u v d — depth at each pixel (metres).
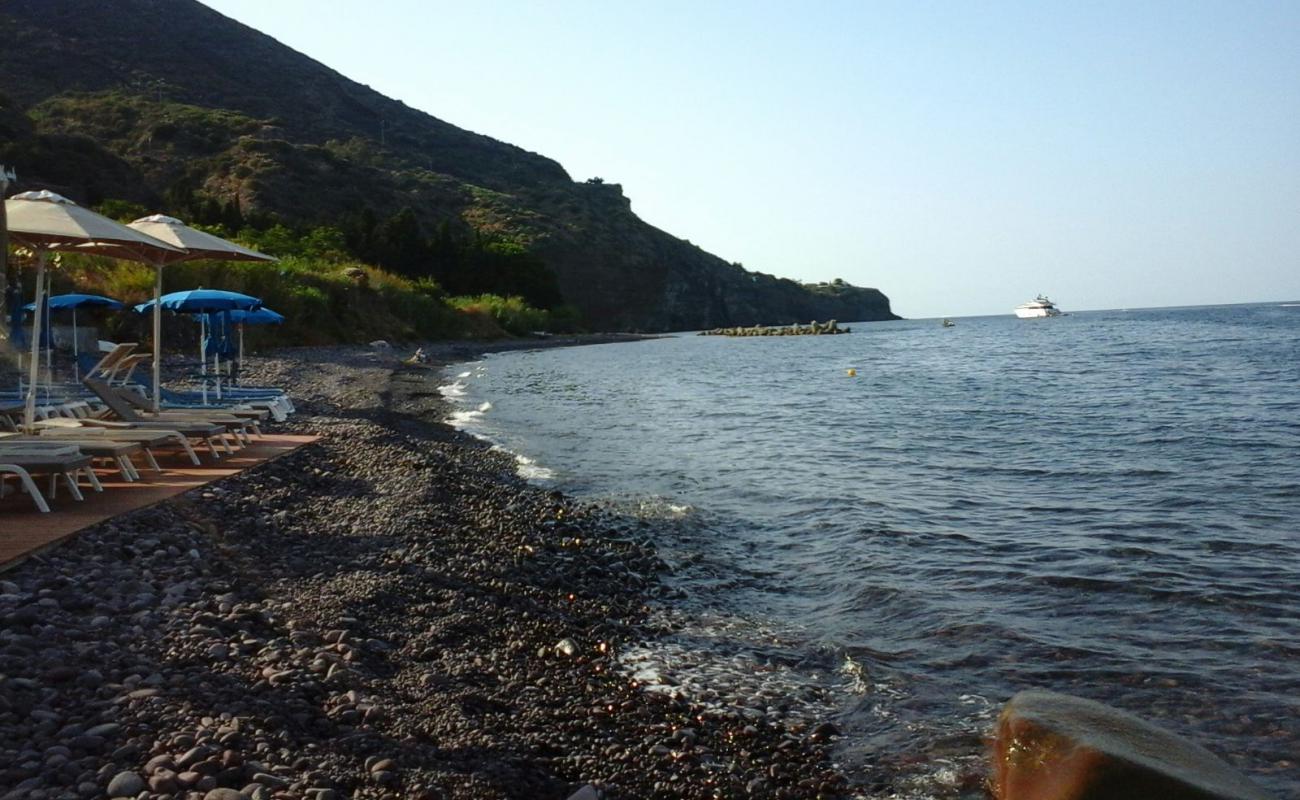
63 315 27.22
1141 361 47.88
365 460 15.10
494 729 5.81
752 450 19.48
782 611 8.99
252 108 132.00
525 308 86.75
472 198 131.88
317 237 66.56
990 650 7.75
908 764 5.87
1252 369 40.38
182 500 10.13
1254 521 12.09
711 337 115.00
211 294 17.39
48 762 4.35
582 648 7.70
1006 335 93.81
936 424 23.83
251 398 19.31
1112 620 8.40
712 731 6.29
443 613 7.90
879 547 11.20
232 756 4.56
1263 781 5.56
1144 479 15.37
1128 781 4.50
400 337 56.22
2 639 5.64
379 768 4.80
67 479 9.67
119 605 6.68
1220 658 7.43
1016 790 4.93
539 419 24.94
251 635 6.54
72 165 67.44
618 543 11.35
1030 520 12.49
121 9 138.00
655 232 159.75
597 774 5.47
